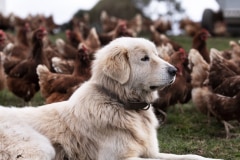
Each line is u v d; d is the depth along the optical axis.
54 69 11.50
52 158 6.20
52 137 6.36
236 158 7.58
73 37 16.31
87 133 6.29
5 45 16.03
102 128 6.22
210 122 10.33
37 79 11.85
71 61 11.77
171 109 11.72
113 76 6.20
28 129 6.28
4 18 31.75
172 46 14.21
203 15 31.00
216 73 9.97
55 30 34.06
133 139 6.23
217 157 7.66
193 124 10.24
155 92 6.64
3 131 6.18
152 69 6.39
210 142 8.60
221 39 27.66
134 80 6.37
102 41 18.17
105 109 6.25
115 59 6.24
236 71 10.48
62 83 9.84
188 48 22.75
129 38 6.59
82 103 6.37
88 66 10.26
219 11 31.39
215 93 9.77
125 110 6.35
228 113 9.26
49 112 6.57
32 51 12.02
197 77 10.52
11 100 13.24
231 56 13.28
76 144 6.34
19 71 11.82
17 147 6.07
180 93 10.29
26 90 11.88
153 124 6.64
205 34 13.22
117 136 6.19
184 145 8.23
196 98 10.42
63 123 6.42
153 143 6.49
